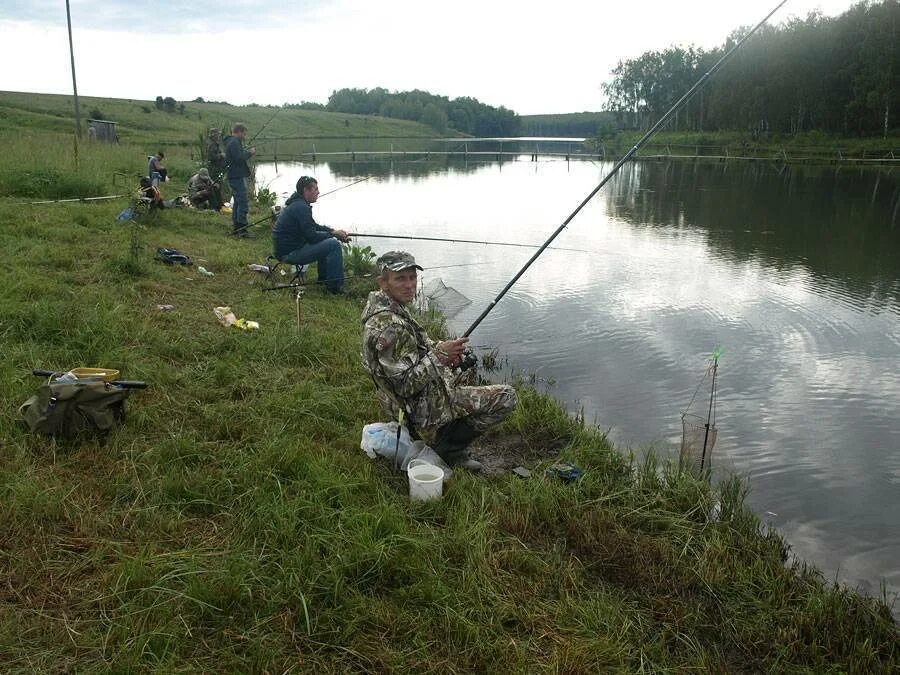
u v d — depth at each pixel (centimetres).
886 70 4294
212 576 258
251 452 356
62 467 323
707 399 539
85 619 238
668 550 326
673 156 4103
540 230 1344
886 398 542
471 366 394
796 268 997
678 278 936
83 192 1137
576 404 528
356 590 263
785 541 363
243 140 1061
